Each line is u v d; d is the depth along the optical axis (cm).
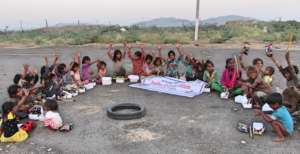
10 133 587
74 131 643
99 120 700
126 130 647
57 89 831
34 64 1338
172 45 1881
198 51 1630
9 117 584
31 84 786
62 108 775
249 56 1459
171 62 1017
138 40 2112
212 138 607
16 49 1853
